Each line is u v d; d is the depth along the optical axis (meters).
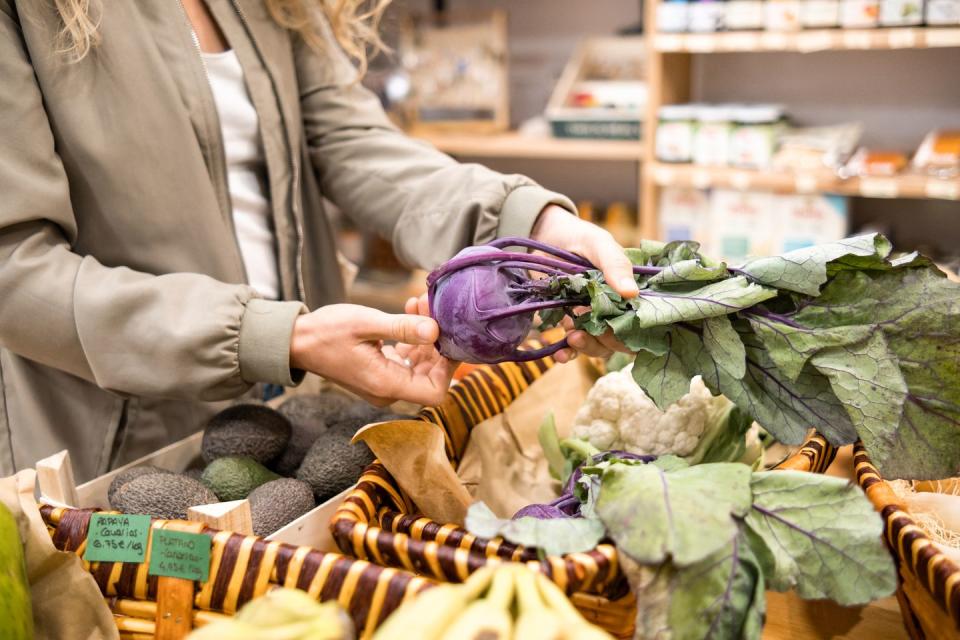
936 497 0.94
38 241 1.00
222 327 0.95
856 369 0.82
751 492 0.75
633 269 0.90
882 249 0.84
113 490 0.95
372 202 1.33
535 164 3.25
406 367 0.96
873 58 2.64
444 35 2.93
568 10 3.06
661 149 2.52
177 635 0.75
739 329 0.87
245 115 1.23
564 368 1.18
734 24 2.31
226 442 1.01
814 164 2.36
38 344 0.99
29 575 0.75
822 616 0.90
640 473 0.76
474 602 0.59
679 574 0.69
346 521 0.78
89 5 1.04
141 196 1.10
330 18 1.30
